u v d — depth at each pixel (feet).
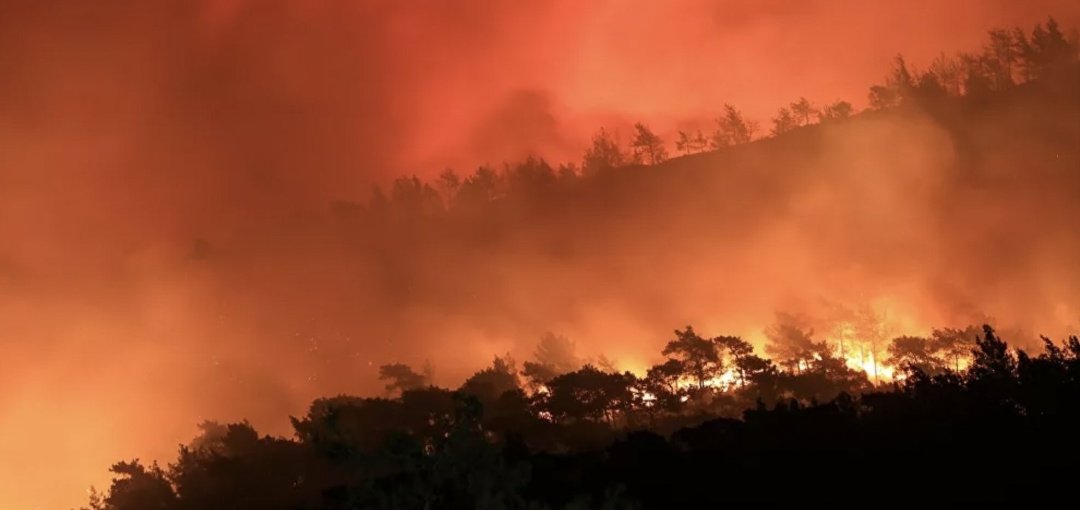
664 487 87.40
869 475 81.41
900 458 82.84
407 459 50.52
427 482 50.24
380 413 164.96
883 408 97.09
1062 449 76.89
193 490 152.25
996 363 91.91
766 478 85.51
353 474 51.29
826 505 78.54
